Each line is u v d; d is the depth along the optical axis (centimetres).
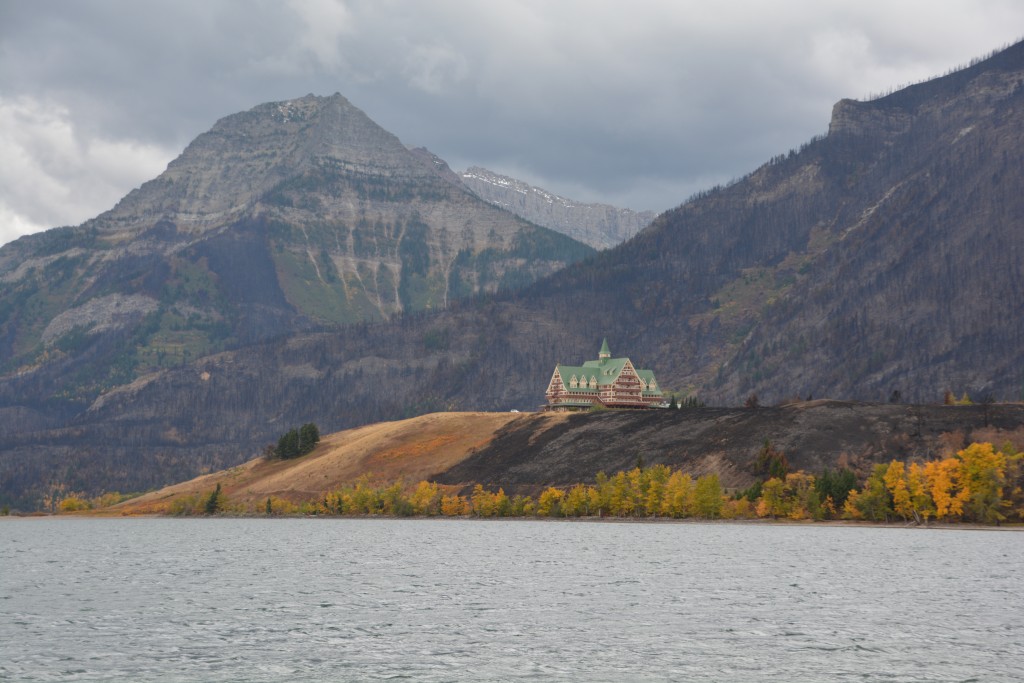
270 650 13000
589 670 11981
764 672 11888
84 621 15062
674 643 13425
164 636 13875
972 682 11462
